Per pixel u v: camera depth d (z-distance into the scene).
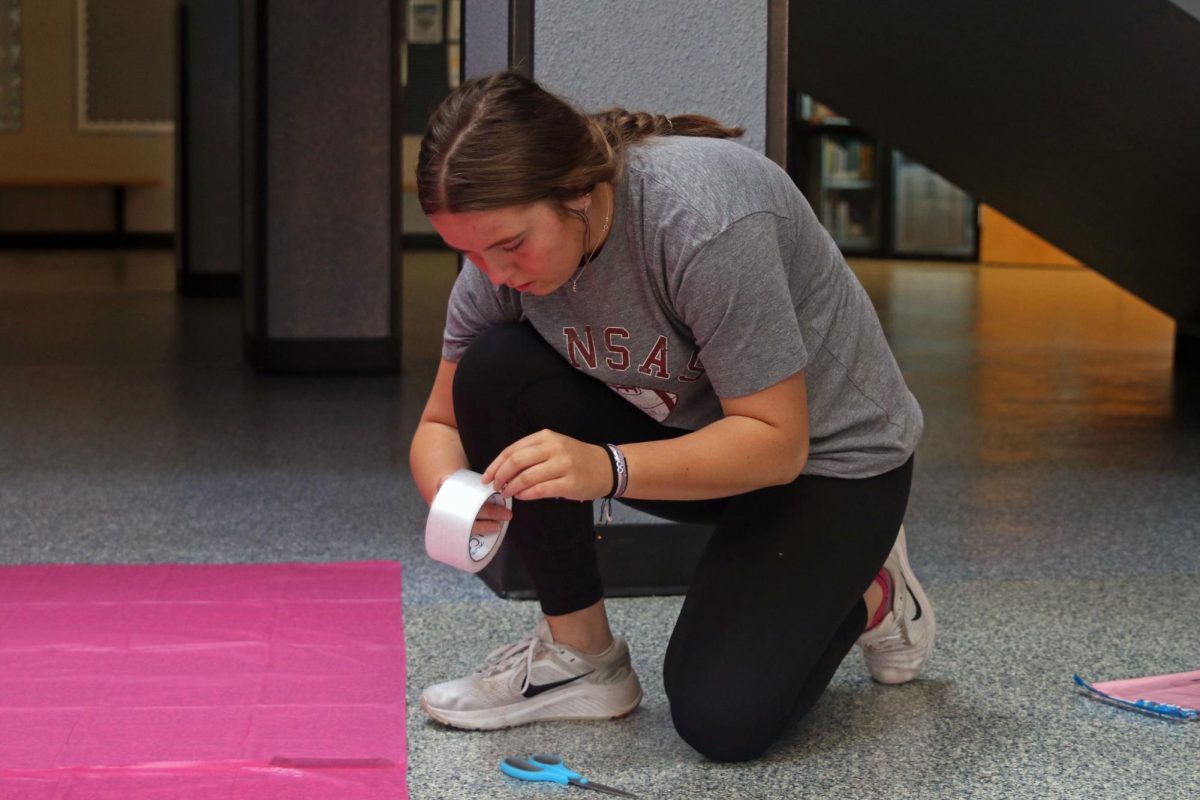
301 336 4.76
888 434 1.55
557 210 1.26
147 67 11.41
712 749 1.53
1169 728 1.67
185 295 7.59
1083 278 9.29
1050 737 1.64
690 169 1.37
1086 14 3.26
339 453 3.37
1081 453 3.48
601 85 2.17
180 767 1.49
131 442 3.46
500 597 2.19
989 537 2.64
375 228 4.76
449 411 1.66
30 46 11.20
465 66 2.44
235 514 2.73
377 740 1.58
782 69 2.20
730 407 1.40
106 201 11.62
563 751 1.59
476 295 1.59
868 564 1.54
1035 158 4.30
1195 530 2.71
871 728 1.67
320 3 4.66
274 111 4.66
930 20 3.71
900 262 10.89
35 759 1.50
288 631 1.97
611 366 1.50
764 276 1.35
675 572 2.24
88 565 2.32
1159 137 3.73
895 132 4.77
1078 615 2.14
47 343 5.38
